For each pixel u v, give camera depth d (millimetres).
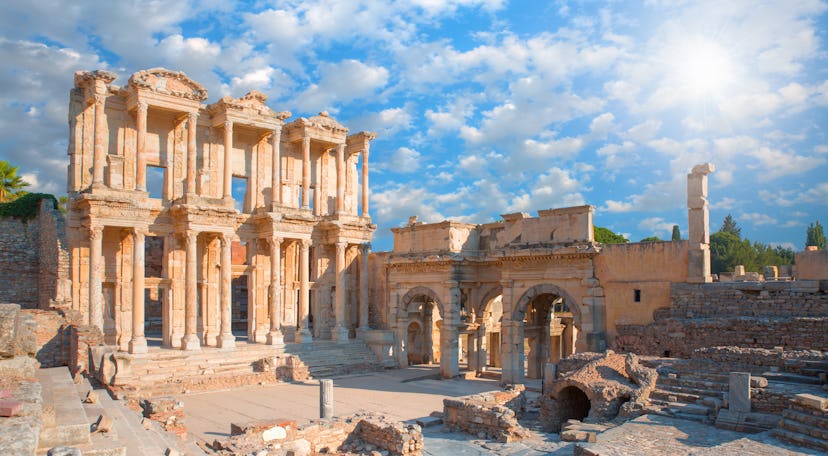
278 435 26953
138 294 46688
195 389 43656
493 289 54594
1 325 16938
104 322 48688
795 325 32969
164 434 25859
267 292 57875
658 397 30094
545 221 48188
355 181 65875
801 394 24516
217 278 54625
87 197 44844
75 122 48406
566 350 67625
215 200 51281
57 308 42094
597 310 43969
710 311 38094
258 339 56750
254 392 43719
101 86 47531
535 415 34969
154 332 66000
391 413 36812
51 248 47969
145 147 48500
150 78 48781
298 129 59031
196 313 50656
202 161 54594
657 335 38938
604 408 30156
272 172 55875
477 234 56688
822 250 35469
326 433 28172
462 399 32844
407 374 53969
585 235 45469
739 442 23094
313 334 61844
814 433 22734
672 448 23094
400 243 59250
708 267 39281
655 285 41125
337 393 43750
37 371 27781
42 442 16047
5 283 49906
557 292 46625
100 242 45688
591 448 23203
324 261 61844
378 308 63219
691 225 39688
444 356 53281
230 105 52938
